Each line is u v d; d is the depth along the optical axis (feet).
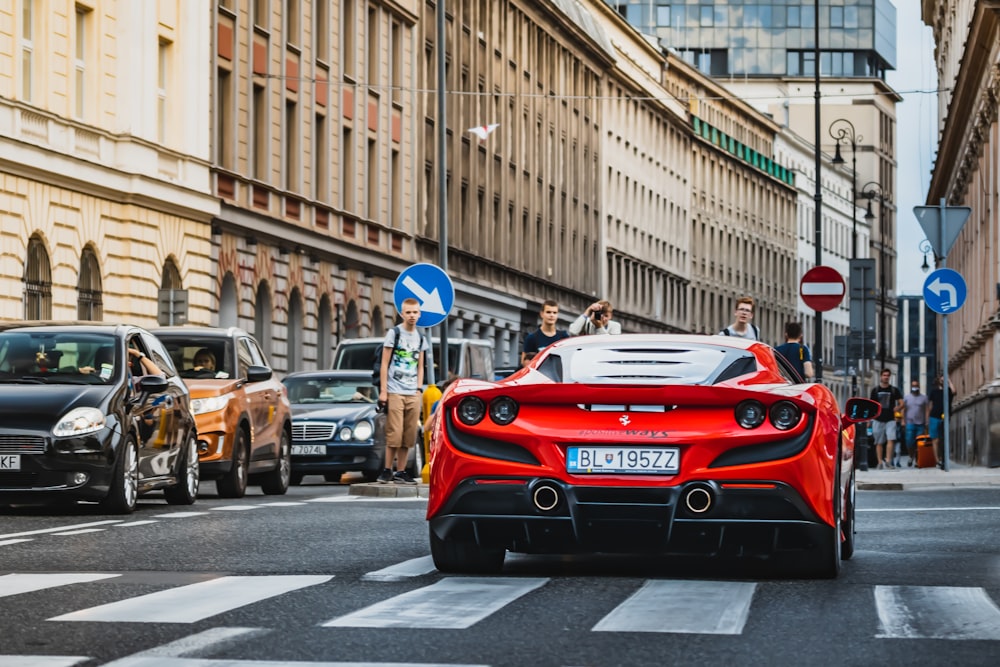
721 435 41.09
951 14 272.51
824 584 42.24
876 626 33.83
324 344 213.46
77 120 151.53
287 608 35.88
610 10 393.91
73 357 73.36
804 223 594.24
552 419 41.86
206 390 87.56
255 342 98.78
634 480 41.09
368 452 112.68
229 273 183.21
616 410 41.63
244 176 187.01
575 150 357.41
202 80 178.19
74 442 68.44
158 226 166.20
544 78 332.60
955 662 29.22
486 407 42.32
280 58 200.54
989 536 60.44
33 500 71.56
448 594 38.75
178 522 64.03
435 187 259.60
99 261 156.04
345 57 224.53
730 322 511.40
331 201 215.92
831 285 122.93
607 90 387.34
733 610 36.14
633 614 35.29
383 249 233.96
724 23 587.27
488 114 292.20
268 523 63.41
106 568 45.21
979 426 164.66
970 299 219.20
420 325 96.94
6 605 36.32
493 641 31.22
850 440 50.39
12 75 141.69
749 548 41.70
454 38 272.72
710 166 490.90
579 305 357.61
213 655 29.19
